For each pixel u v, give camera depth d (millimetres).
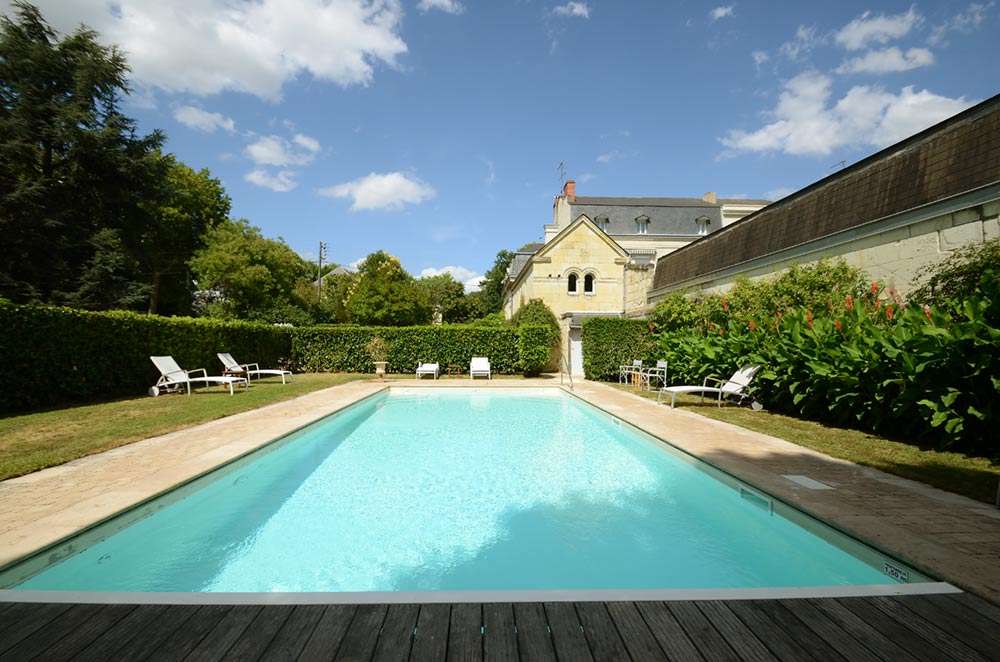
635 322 17328
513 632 2055
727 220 32000
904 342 5852
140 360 11477
